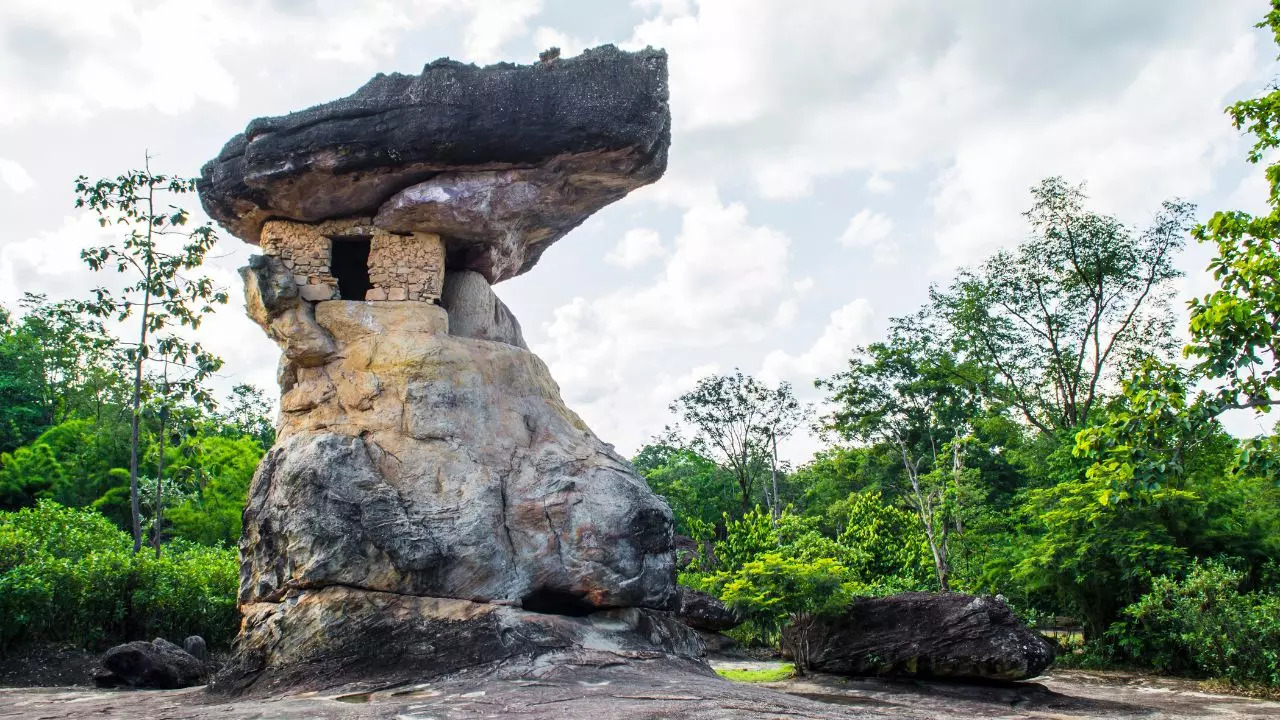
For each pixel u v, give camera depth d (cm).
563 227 1528
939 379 3359
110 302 2014
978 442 3306
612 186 1384
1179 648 1823
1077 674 1831
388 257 1341
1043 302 3184
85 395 3847
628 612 1220
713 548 3281
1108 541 1961
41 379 3850
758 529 2942
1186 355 1079
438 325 1320
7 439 3531
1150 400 1116
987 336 3281
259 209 1346
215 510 3247
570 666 1009
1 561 1538
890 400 3384
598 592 1195
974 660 1501
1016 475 3606
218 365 2116
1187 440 1110
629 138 1276
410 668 1020
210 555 1888
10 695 1145
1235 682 1622
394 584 1105
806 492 4853
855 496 3884
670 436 4275
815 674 1662
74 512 1934
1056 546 2011
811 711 892
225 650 1688
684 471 5422
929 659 1541
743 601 1722
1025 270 3178
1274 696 1516
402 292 1327
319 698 930
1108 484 1180
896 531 2867
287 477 1166
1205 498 2019
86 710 948
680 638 1275
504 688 922
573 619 1164
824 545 2689
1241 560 1909
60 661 1427
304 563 1109
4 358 3775
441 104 1250
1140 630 1908
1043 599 2206
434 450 1205
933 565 2669
